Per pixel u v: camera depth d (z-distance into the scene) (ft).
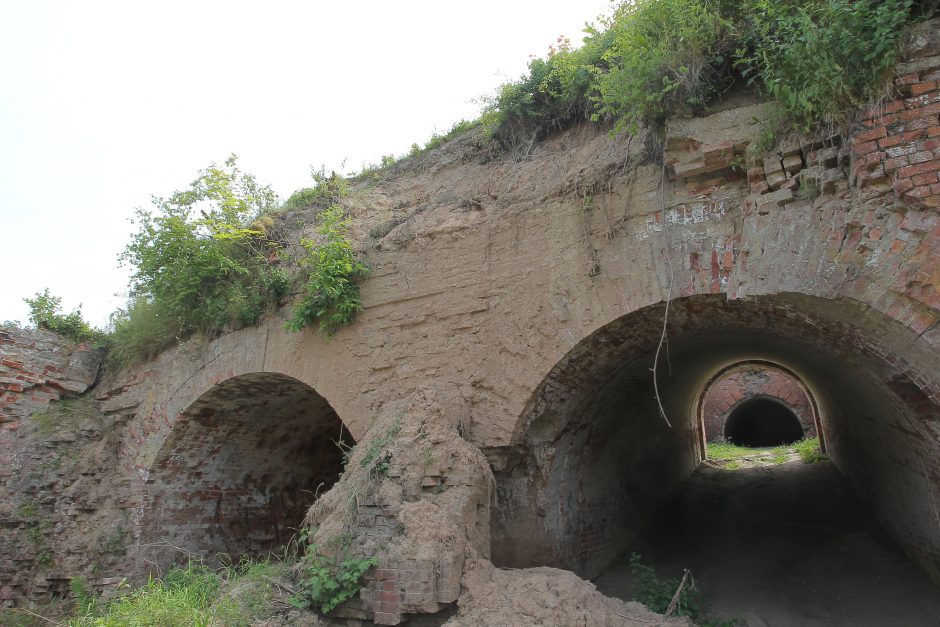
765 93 16.70
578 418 22.08
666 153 17.53
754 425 84.74
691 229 17.28
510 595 14.92
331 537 16.53
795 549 26.68
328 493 18.57
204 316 28.94
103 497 30.71
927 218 13.62
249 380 27.45
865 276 14.20
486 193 23.03
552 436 20.59
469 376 20.27
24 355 32.14
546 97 24.23
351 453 19.97
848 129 14.87
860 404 22.86
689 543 29.48
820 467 40.27
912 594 20.67
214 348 28.50
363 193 29.73
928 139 13.82
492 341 20.15
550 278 19.44
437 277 21.90
